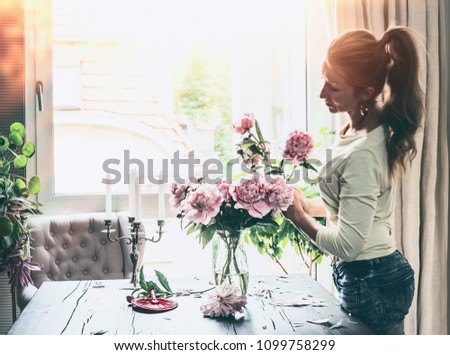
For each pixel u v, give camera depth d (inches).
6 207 96.3
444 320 118.0
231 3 132.9
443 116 117.4
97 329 67.6
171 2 131.0
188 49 132.0
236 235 70.5
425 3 115.6
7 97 120.7
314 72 128.3
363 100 69.8
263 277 93.7
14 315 106.2
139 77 130.3
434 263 117.0
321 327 67.1
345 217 65.9
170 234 129.5
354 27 113.9
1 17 120.0
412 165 113.4
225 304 70.8
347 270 69.4
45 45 124.0
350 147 67.8
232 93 133.4
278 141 133.6
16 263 98.1
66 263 113.1
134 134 130.3
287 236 117.2
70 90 127.2
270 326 67.4
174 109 131.7
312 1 127.7
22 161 103.0
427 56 114.8
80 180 128.1
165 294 80.4
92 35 128.2
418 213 114.3
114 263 114.4
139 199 84.7
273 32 133.6
